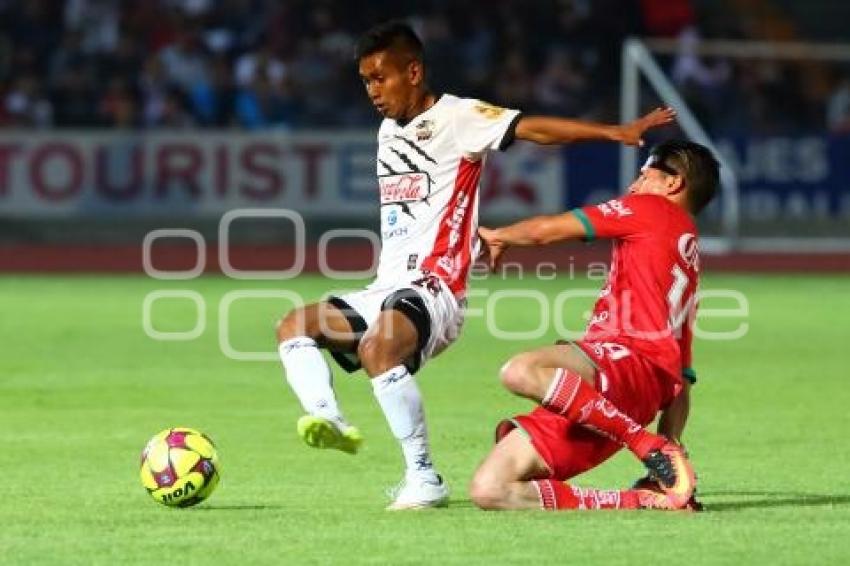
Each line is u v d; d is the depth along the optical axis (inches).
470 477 1117.7
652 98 3757.4
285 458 1200.8
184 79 3582.7
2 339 2038.6
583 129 970.1
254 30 3740.2
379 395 960.9
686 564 804.0
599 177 3388.3
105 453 1218.0
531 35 3846.0
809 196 3368.6
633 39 3732.8
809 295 2701.8
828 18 4153.5
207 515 950.4
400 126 1008.9
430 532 882.8
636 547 840.9
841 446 1263.5
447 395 1568.7
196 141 3410.4
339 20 3784.5
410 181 1007.6
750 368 1787.6
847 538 864.9
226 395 1563.7
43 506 985.5
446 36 3750.0
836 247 3353.8
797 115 3777.1
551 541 856.3
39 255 3277.6
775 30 4060.0
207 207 3410.4
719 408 1487.5
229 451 1234.0
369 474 1128.8
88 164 3400.6
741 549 836.6
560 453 941.8
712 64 3816.4
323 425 949.2
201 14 3742.6
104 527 908.6
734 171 3353.8
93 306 2465.6
